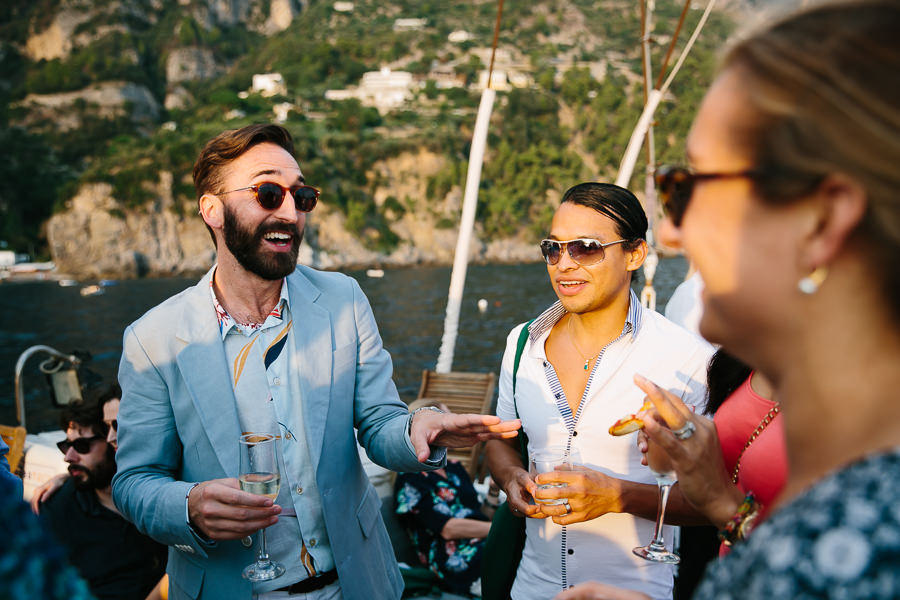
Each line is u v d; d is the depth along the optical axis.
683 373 1.76
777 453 1.17
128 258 93.50
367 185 108.50
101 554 2.36
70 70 135.50
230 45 163.50
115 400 2.36
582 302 1.77
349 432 1.69
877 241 0.41
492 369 38.47
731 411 1.30
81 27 151.00
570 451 1.80
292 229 1.62
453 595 2.71
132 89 138.62
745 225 0.46
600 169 118.88
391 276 89.75
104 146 124.44
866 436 0.44
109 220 93.69
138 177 94.81
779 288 0.46
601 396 1.78
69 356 4.14
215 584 1.56
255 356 1.66
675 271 65.81
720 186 0.47
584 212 1.75
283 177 1.60
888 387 0.43
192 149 97.50
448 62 154.75
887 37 0.40
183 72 153.12
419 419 1.60
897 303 0.42
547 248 1.81
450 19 172.88
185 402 1.59
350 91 142.88
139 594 2.38
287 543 1.60
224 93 129.38
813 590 0.36
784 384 0.49
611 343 1.80
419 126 120.69
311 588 1.61
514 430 1.51
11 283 88.62
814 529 0.38
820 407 0.46
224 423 1.57
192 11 166.62
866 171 0.39
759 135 0.44
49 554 0.45
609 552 1.71
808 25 0.44
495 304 63.00
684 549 1.98
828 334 0.45
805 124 0.41
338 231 102.88
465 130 123.06
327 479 1.62
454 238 107.25
